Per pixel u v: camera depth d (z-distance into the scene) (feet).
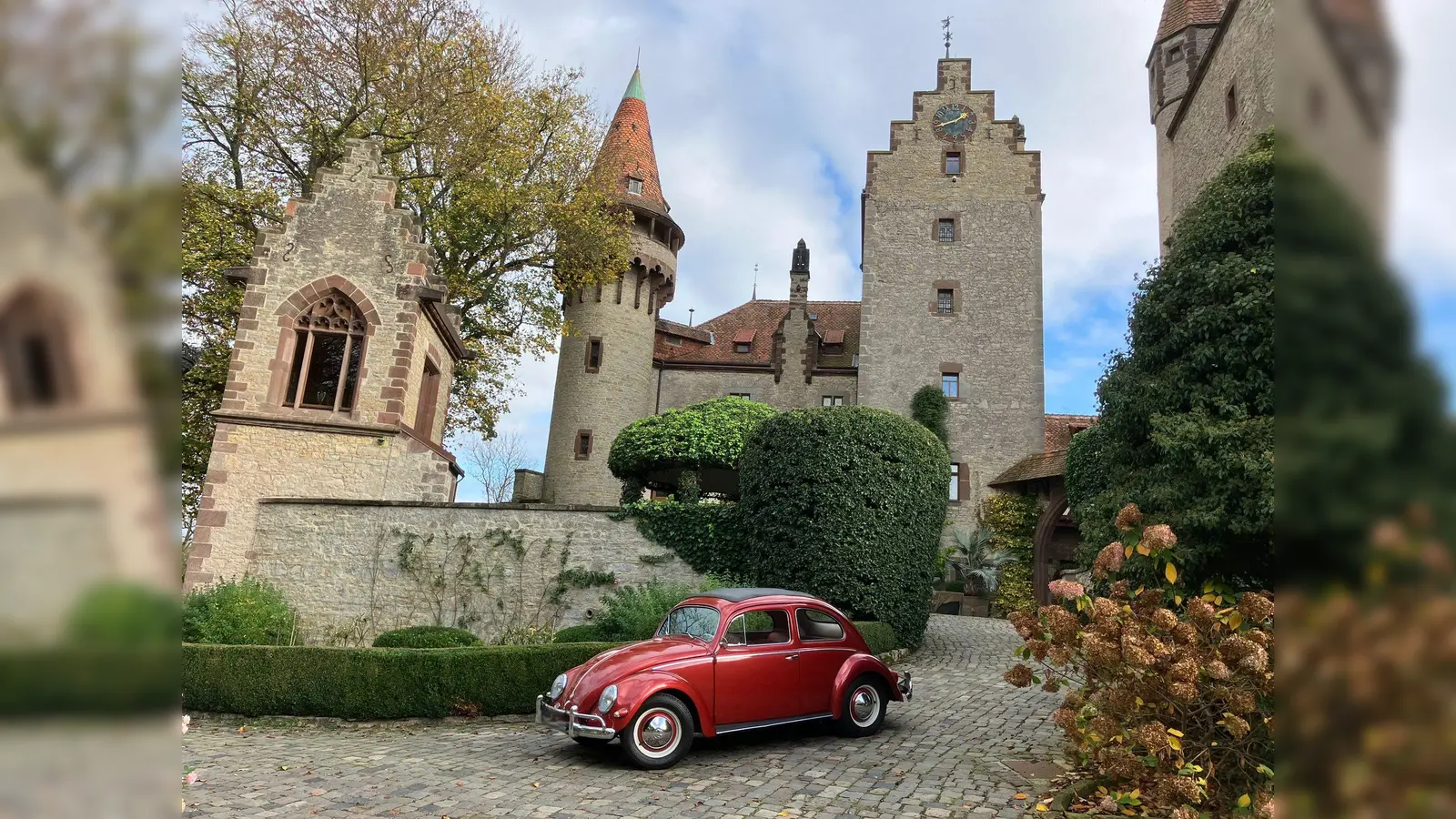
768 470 45.73
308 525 50.62
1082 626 21.21
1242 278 26.40
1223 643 17.76
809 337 106.32
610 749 26.61
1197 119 53.01
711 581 45.19
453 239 78.59
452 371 68.90
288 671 32.81
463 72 72.13
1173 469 26.58
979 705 32.58
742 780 22.48
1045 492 82.02
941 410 88.94
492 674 32.48
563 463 99.81
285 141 71.61
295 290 54.44
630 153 110.11
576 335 103.65
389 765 24.53
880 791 21.39
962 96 100.17
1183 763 18.20
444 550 49.67
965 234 95.91
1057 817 19.12
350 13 67.36
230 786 22.07
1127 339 32.91
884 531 43.57
